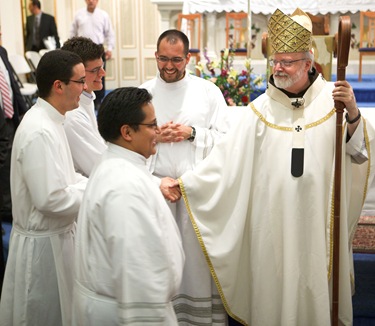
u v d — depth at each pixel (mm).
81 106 2719
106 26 8492
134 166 1968
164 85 2826
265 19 7461
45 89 2389
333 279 2541
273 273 2645
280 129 2580
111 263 1887
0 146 3570
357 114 2479
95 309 1932
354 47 7734
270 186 2600
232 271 2711
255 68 7250
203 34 7551
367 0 7168
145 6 10531
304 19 2529
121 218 1865
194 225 2699
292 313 2561
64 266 2496
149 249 1877
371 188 3287
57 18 10266
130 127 1973
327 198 2568
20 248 2471
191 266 2807
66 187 2369
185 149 2803
